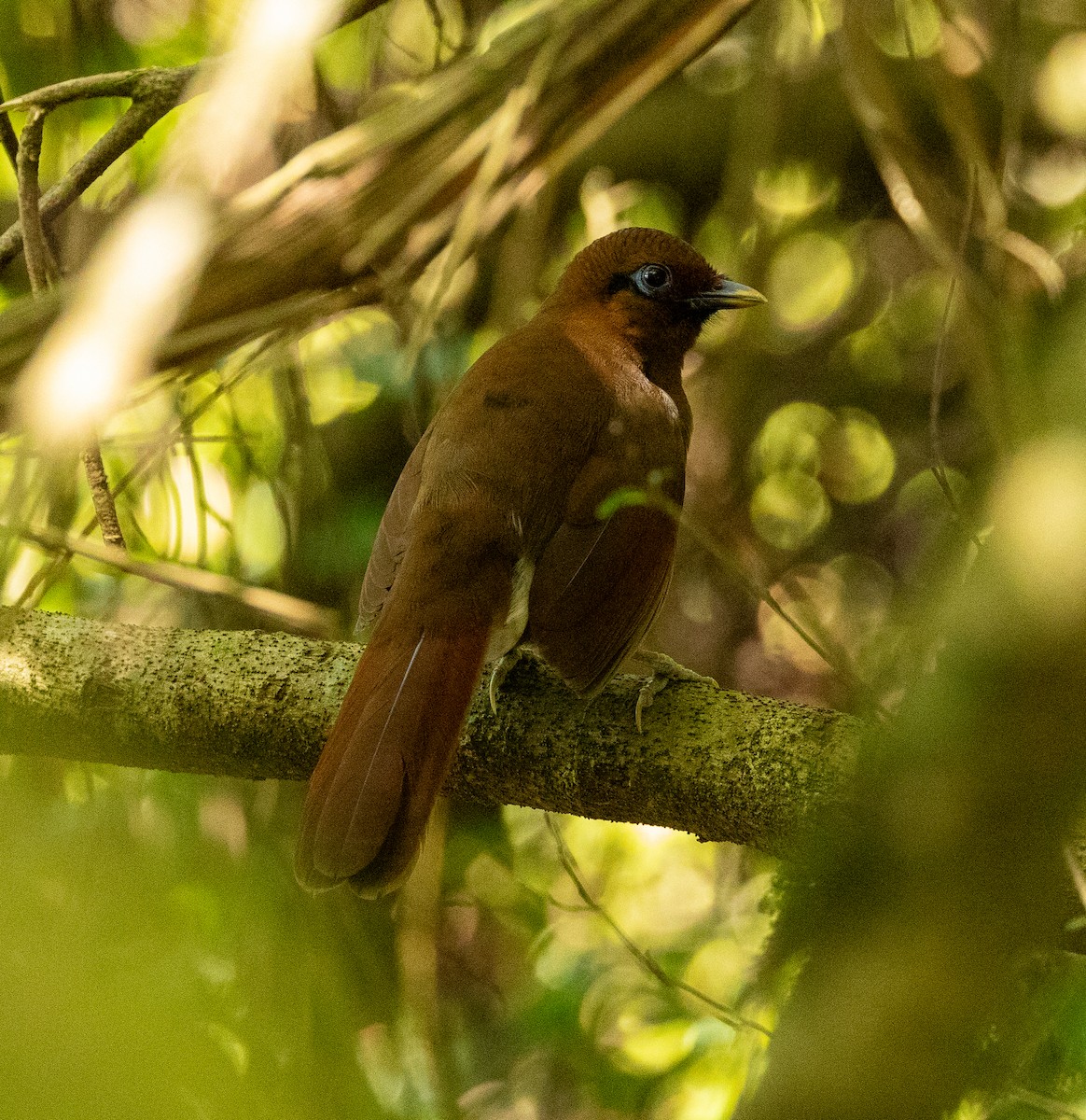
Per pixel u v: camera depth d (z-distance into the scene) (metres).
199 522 8.45
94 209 8.88
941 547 6.88
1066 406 3.31
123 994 4.25
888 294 13.43
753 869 11.24
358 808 5.67
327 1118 7.11
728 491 12.17
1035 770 3.13
